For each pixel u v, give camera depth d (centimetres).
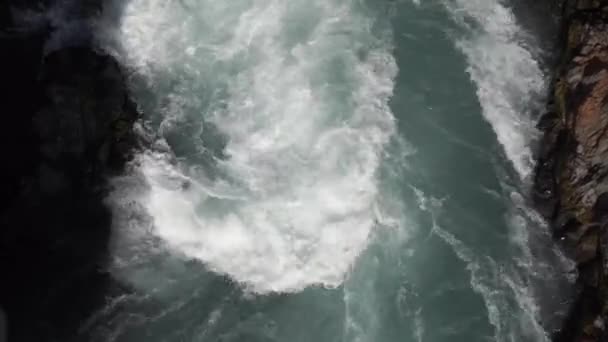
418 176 2650
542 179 2619
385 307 2405
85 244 2494
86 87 2727
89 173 2606
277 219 2547
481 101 2819
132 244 2506
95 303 2388
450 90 2841
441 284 2448
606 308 2300
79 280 2427
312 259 2480
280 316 2386
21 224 2517
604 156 2486
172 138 2716
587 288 2395
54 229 2514
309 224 2536
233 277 2455
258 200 2586
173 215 2552
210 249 2505
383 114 2762
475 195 2625
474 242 2530
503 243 2531
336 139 2692
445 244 2523
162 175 2631
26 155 2631
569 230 2502
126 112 2716
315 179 2619
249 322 2375
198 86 2831
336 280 2452
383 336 2356
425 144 2717
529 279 2461
